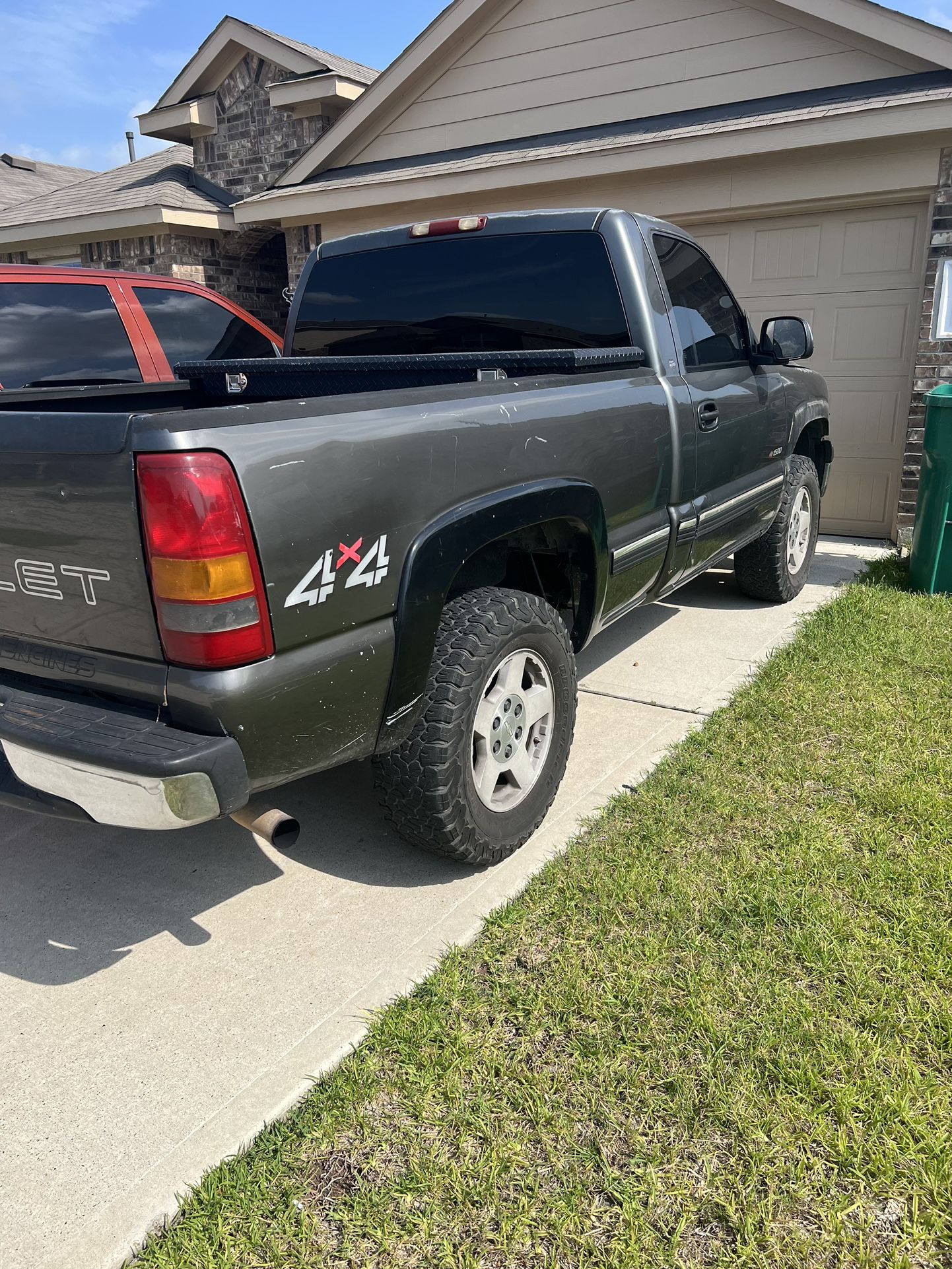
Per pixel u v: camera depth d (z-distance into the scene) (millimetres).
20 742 2111
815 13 6723
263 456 1988
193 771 1965
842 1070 2008
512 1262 1658
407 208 9062
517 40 8344
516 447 2713
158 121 11922
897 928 2449
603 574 3258
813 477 5590
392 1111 1978
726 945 2426
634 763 3500
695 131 6984
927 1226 1680
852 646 4547
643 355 3580
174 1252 1693
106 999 2354
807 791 3203
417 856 2977
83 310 5215
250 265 11945
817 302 7234
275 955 2502
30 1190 1822
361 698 2320
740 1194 1751
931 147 6375
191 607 1940
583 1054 2090
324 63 10781
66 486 2029
